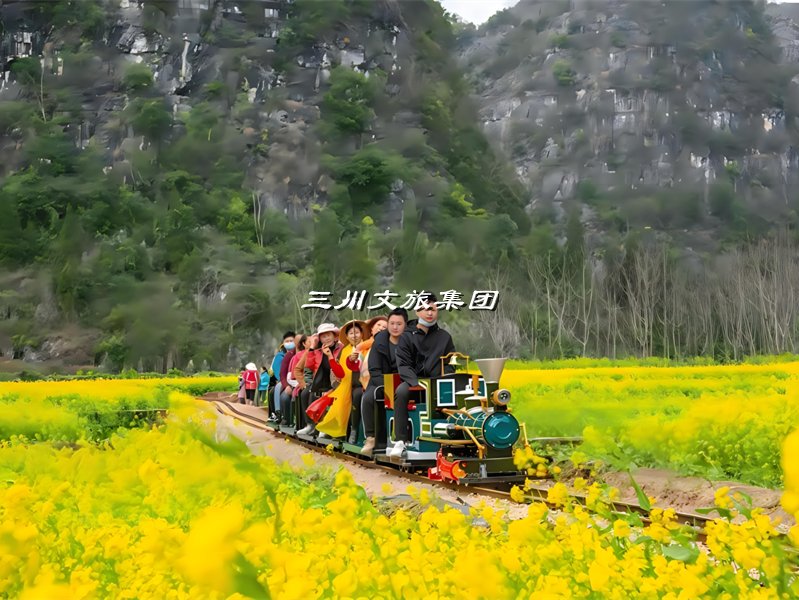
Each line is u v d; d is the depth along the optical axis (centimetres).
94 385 5284
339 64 18700
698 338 12088
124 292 13512
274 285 13575
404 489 1191
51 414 2141
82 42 18438
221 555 201
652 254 13512
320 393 1895
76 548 477
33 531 396
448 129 19012
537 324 11638
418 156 17862
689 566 370
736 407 1350
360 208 16775
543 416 1870
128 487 646
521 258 14638
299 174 17012
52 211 15250
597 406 2105
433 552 427
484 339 10538
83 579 386
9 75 18162
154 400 3369
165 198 16188
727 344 11638
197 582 200
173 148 17025
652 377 4522
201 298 13612
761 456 1169
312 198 16825
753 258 12300
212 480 303
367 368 1516
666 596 350
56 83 17950
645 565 392
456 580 330
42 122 17038
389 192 16838
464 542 438
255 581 201
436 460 1289
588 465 1226
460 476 1181
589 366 8144
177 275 14112
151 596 372
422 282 11344
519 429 1197
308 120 17862
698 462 1203
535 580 378
